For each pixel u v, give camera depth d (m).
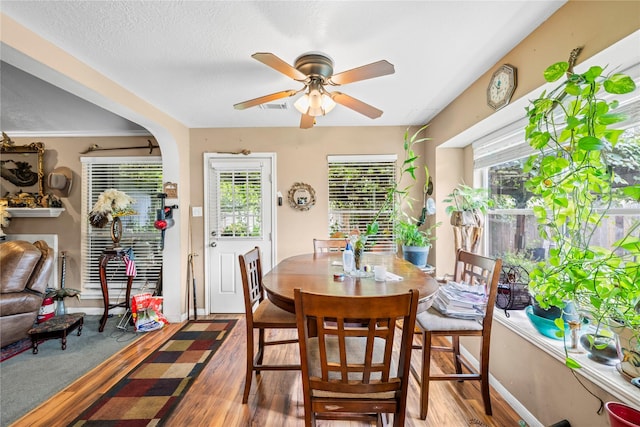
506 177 2.40
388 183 3.39
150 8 1.41
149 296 3.05
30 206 3.32
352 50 1.79
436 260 3.07
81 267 3.48
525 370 1.64
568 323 1.43
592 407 1.23
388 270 2.00
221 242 3.43
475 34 1.64
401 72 2.09
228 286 3.44
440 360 2.31
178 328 3.02
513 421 1.62
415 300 1.01
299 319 1.05
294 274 1.85
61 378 2.09
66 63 1.80
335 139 3.40
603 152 1.18
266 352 2.46
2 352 2.49
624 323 1.06
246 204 3.42
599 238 1.53
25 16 1.46
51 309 3.16
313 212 3.41
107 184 3.49
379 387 1.08
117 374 2.14
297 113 2.95
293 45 1.73
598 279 1.01
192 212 3.40
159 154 3.50
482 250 2.69
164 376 2.10
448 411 1.70
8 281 2.56
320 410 1.13
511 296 1.95
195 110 2.85
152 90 2.37
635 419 1.01
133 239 3.50
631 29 1.09
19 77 2.64
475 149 2.75
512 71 1.76
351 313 1.00
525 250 2.17
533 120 1.19
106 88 2.13
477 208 2.53
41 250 2.93
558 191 1.14
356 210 3.41
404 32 1.61
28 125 3.29
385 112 2.95
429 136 3.23
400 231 3.13
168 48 1.77
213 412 1.71
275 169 3.41
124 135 3.48
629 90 0.91
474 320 1.70
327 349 1.42
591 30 1.25
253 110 2.86
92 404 1.80
